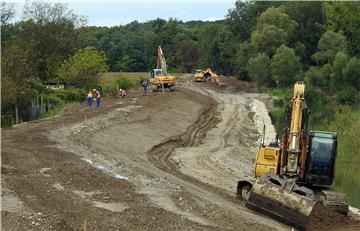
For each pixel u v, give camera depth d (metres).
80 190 19.62
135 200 18.69
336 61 80.94
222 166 32.12
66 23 76.94
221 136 44.88
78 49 74.44
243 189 20.92
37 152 26.64
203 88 89.44
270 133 49.19
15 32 73.25
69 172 22.34
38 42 71.69
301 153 19.61
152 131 41.25
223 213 17.73
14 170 22.19
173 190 20.83
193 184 24.38
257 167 20.52
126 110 47.16
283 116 67.50
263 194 18.20
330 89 82.75
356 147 40.06
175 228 15.46
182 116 52.81
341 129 47.28
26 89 48.94
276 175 18.83
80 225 15.11
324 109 72.81
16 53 50.28
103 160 26.12
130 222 15.77
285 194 17.81
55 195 18.47
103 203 17.98
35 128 35.28
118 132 37.31
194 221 16.56
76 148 28.84
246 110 65.38
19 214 15.50
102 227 15.05
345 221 19.52
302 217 17.30
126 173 23.47
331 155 19.62
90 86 67.19
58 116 43.44
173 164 32.03
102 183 20.84
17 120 44.19
